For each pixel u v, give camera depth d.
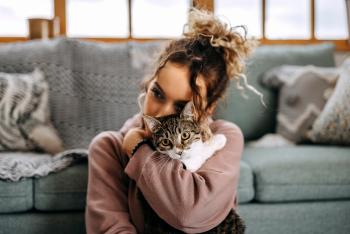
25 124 1.82
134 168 1.15
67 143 1.92
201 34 1.30
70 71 2.00
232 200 1.20
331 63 2.38
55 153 1.87
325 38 2.75
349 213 1.66
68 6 2.50
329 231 1.65
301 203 1.63
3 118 1.79
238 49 1.31
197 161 1.19
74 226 1.50
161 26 2.60
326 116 1.94
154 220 1.15
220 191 1.14
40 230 1.47
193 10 1.42
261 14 2.65
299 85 2.10
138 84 2.03
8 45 2.07
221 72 1.28
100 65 2.03
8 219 1.46
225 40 1.30
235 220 1.20
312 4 2.71
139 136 1.21
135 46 2.12
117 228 1.12
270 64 2.28
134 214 1.19
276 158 1.68
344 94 1.91
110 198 1.19
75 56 2.03
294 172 1.60
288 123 2.07
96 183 1.22
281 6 2.71
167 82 1.17
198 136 1.23
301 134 2.03
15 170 1.47
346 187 1.63
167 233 1.13
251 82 2.21
